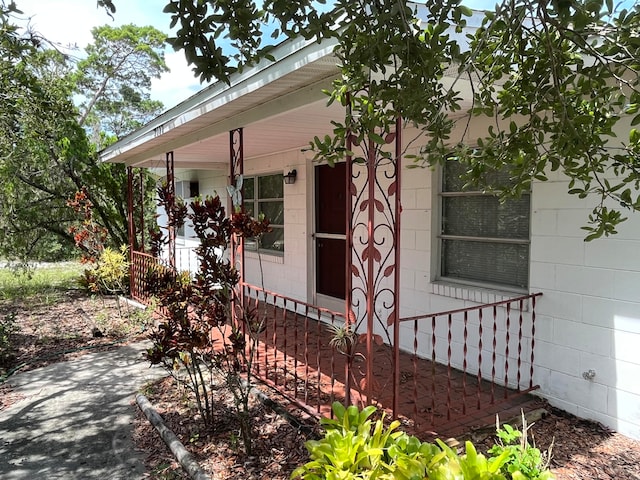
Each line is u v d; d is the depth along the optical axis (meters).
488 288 4.45
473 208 4.63
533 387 3.91
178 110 5.47
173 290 3.43
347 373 3.36
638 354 3.31
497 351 4.27
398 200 3.17
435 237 4.94
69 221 10.13
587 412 3.62
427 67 1.87
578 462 3.01
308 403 3.77
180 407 4.03
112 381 4.80
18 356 5.65
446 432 3.27
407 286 5.19
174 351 3.44
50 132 8.90
